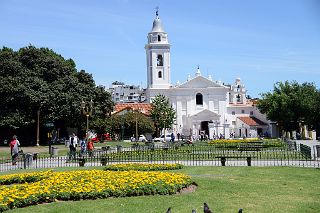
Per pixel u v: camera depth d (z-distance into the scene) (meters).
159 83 103.69
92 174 18.56
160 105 92.00
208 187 16.67
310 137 85.81
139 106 103.81
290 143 46.91
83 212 12.62
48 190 14.68
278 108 86.25
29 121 59.94
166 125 92.12
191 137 75.62
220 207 13.27
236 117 107.88
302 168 23.41
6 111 59.31
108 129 79.81
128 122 86.19
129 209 12.94
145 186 15.50
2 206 12.80
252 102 117.44
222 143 54.50
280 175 20.48
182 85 102.44
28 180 19.16
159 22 105.38
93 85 73.44
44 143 67.44
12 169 27.25
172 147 45.25
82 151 37.81
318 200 14.35
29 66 64.88
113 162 30.52
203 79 103.12
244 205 13.56
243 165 26.31
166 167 23.72
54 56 70.56
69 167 26.62
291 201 14.17
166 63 103.81
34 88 60.12
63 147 57.03
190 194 15.38
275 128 100.25
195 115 98.88
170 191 15.51
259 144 49.66
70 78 65.31
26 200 13.59
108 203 13.77
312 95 84.12
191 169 23.59
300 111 84.75
